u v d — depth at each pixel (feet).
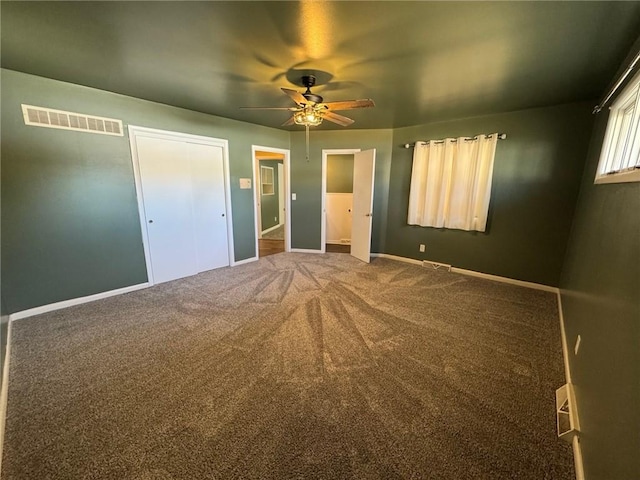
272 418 5.29
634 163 5.49
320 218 17.58
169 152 11.82
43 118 8.59
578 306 7.04
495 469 4.38
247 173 15.11
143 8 4.95
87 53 6.78
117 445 4.71
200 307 9.91
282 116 13.23
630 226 4.23
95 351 7.28
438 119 13.21
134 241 11.19
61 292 9.56
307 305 10.14
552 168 11.00
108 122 9.91
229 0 4.66
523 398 5.83
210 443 4.77
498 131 12.00
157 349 7.41
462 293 11.31
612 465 3.23
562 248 11.13
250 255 15.97
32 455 4.51
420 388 6.10
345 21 5.28
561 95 9.43
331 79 8.25
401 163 15.46
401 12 4.95
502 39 5.87
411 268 14.69
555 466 4.44
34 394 5.78
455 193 13.30
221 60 7.08
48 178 8.89
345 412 5.44
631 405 2.96
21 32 5.82
